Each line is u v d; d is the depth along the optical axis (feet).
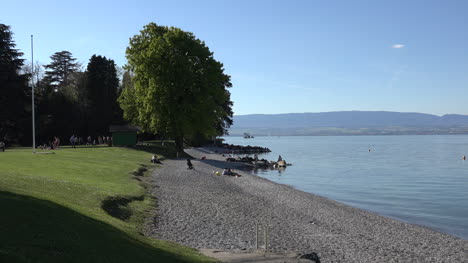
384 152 458.09
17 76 268.21
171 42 204.33
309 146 645.92
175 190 109.40
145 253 43.14
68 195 69.46
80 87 325.21
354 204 124.16
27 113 276.41
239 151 408.26
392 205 123.54
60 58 408.46
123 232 51.98
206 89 211.82
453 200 133.69
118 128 234.58
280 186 142.82
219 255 49.55
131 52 217.56
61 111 295.48
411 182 182.80
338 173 220.43
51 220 46.70
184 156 234.58
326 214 94.99
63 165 121.80
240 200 103.30
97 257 37.58
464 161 319.47
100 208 66.64
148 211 77.20
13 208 47.88
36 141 280.72
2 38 266.57
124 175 119.14
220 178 149.18
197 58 214.48
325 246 65.41
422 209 116.88
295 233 72.28
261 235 68.08
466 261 64.08
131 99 229.04
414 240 75.92
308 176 203.51
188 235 63.21
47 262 33.09
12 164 110.73
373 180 189.47
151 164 170.40
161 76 200.13
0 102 256.11
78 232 44.50
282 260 46.98
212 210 85.76
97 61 315.99
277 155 389.19
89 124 303.07
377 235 77.56
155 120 205.05
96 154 177.27
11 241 36.47
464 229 91.76
